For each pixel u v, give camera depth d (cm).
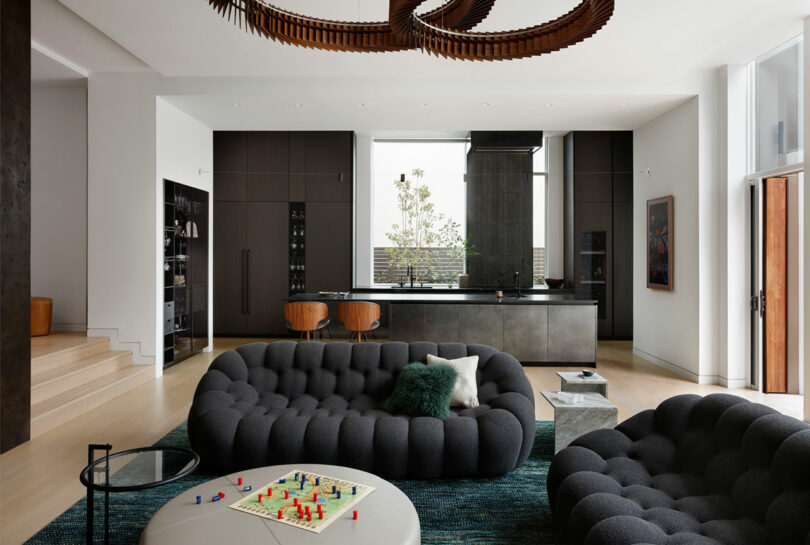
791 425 223
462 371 383
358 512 217
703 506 225
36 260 657
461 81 599
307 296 749
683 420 273
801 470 201
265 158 912
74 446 391
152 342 611
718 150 595
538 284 968
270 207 913
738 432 241
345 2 410
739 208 580
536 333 686
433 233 972
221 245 916
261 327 915
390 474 325
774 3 424
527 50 294
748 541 196
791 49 523
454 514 288
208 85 607
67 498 306
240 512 216
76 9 432
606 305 918
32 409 435
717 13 440
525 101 621
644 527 202
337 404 379
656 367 684
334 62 554
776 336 557
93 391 494
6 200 383
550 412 486
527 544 260
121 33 480
